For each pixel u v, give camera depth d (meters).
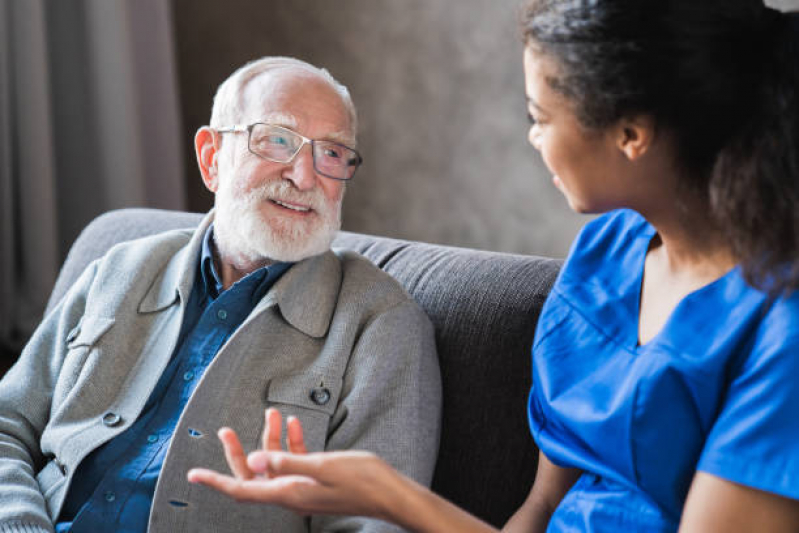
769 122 0.80
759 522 0.81
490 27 3.35
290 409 1.22
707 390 0.87
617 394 0.94
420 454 1.18
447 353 1.31
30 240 3.15
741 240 0.81
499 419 1.24
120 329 1.35
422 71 3.52
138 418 1.29
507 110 3.38
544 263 1.34
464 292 1.34
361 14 3.57
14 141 3.14
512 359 1.25
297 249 1.33
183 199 3.63
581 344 1.03
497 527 1.21
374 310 1.30
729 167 0.81
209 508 1.17
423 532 0.81
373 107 3.65
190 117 3.92
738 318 0.87
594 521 0.95
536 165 3.37
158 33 3.47
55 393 1.35
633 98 0.83
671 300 0.96
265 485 0.82
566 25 0.85
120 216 1.74
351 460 0.82
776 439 0.80
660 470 0.91
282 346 1.28
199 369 1.30
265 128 1.34
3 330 3.16
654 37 0.82
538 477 1.12
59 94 3.32
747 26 0.82
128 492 1.22
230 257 1.40
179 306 1.37
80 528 1.21
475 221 3.55
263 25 3.74
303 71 1.39
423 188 3.62
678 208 0.90
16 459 1.29
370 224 3.76
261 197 1.33
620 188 0.90
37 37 3.07
